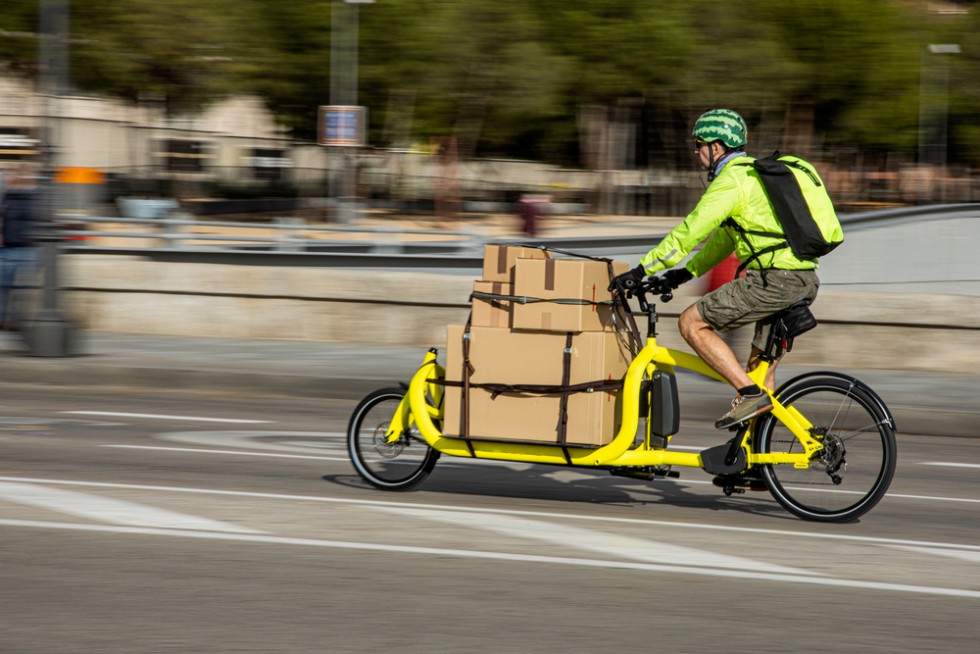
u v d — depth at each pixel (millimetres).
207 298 25062
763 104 69562
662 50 65438
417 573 8727
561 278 10594
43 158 21312
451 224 53906
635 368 10625
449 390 11086
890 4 79125
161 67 60344
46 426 15477
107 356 21359
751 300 10398
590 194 65188
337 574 8664
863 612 8031
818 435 10570
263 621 7590
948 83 83250
